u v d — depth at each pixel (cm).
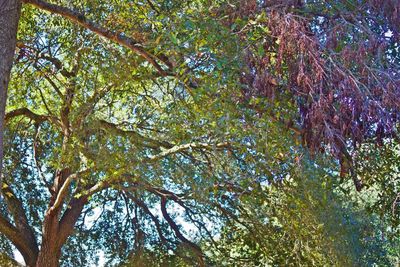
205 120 1076
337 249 1548
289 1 787
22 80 1502
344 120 738
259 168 1267
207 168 1388
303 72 729
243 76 832
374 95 748
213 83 878
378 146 831
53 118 1539
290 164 1259
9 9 774
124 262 1966
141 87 1359
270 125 959
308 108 758
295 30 745
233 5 847
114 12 1241
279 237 1742
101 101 1402
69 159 1344
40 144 1822
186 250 1922
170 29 927
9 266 1803
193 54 901
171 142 1367
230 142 1120
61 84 1458
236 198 1550
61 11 979
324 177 1279
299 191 1389
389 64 779
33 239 1855
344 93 732
